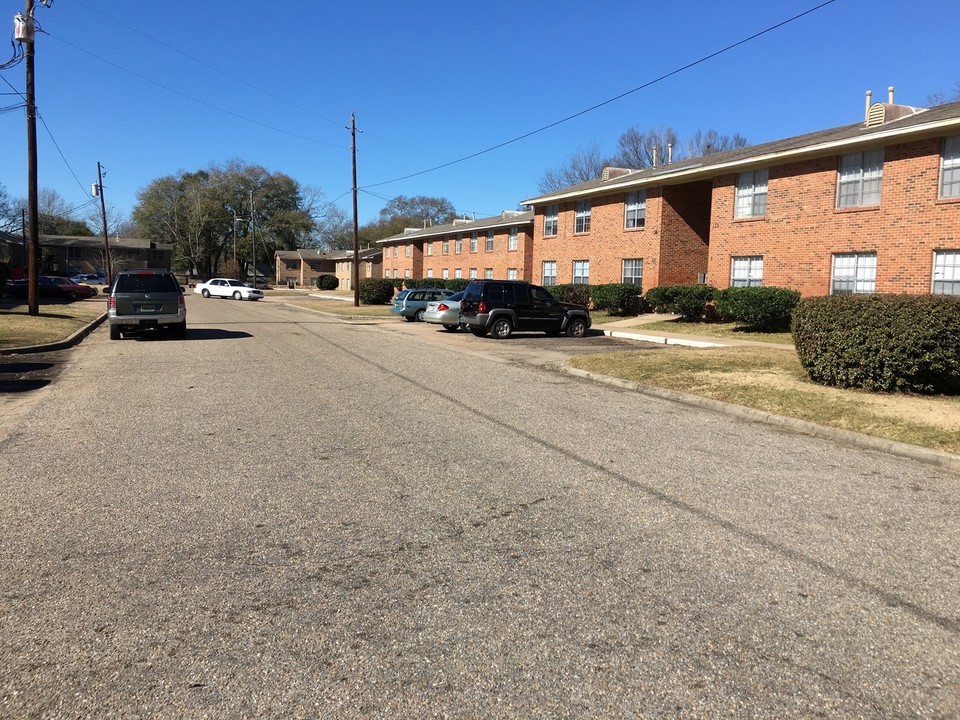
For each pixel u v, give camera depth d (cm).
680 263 2752
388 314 3275
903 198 1864
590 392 1052
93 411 845
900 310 945
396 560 412
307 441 702
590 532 461
